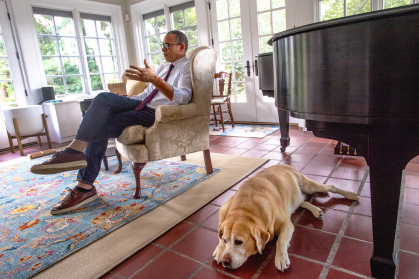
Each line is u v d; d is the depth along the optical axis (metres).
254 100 4.38
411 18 0.69
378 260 1.00
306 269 1.12
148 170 2.50
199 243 1.36
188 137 2.08
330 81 0.86
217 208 1.71
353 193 1.66
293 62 0.98
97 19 4.91
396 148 0.86
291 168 1.65
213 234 1.43
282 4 3.87
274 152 2.80
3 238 1.51
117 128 1.88
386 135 0.86
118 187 2.14
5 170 2.83
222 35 4.46
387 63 0.75
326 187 1.69
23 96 4.11
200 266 1.20
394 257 1.05
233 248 1.10
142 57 5.34
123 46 5.23
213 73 2.10
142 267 1.23
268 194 1.28
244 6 4.15
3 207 1.92
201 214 1.65
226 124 4.58
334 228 1.38
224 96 4.31
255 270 1.14
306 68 0.93
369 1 3.20
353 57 0.80
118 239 1.44
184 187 2.04
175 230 1.50
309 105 0.94
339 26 0.81
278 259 1.12
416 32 0.69
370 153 0.90
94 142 1.83
